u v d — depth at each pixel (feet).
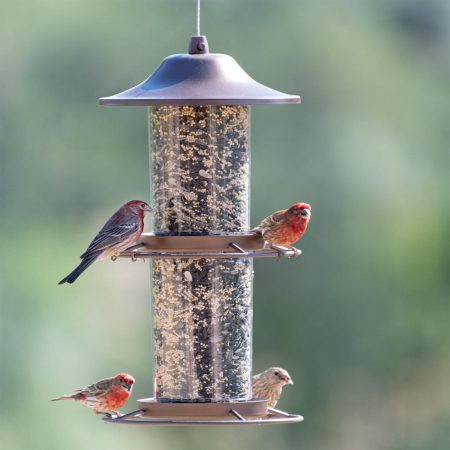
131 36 63.67
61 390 57.00
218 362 35.27
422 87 65.46
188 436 62.44
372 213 62.69
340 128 62.69
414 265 63.72
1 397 56.03
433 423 64.59
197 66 33.99
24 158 62.95
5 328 57.36
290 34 63.46
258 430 63.93
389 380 64.18
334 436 64.34
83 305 60.54
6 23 63.57
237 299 35.42
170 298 35.37
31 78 63.52
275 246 37.76
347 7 66.08
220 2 64.03
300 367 63.98
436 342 64.03
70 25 63.77
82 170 63.05
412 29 68.13
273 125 61.93
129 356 60.85
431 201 63.93
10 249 60.85
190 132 35.50
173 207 35.55
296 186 61.82
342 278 63.16
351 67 63.52
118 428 58.08
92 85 63.57
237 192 35.70
